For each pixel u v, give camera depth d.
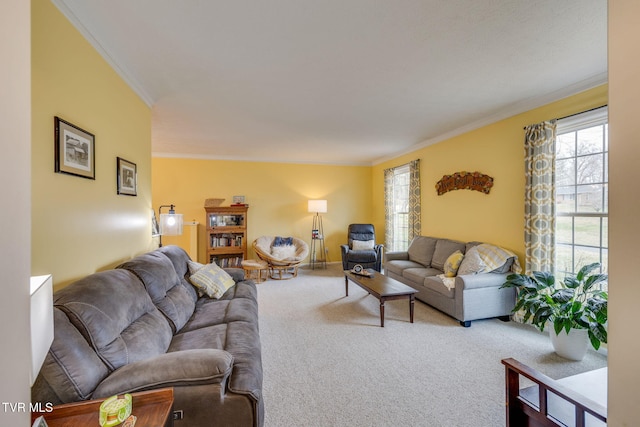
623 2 0.67
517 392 1.35
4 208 0.53
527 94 2.79
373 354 2.38
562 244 2.80
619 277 0.68
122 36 1.81
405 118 3.48
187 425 1.17
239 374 1.37
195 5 1.54
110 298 1.40
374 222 6.60
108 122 1.99
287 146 4.95
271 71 2.29
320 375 2.07
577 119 2.57
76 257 1.62
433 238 4.36
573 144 2.70
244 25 1.71
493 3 1.54
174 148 5.07
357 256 5.26
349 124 3.71
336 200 6.50
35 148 1.30
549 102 2.81
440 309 3.28
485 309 2.98
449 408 1.72
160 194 5.44
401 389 1.91
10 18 0.55
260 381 1.42
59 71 1.47
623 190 0.68
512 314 3.06
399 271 4.20
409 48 1.98
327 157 5.98
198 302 2.57
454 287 3.06
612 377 0.69
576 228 2.68
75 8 1.54
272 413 1.68
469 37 1.85
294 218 6.24
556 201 2.78
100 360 1.18
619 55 0.68
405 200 5.58
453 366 2.19
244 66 2.21
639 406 0.65
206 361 1.22
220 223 5.54
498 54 2.06
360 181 6.64
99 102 1.87
